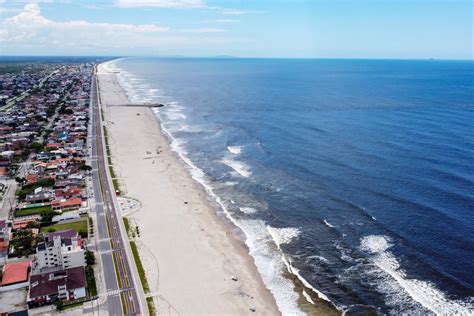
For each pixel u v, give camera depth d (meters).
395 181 138.38
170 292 84.50
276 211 123.00
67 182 143.75
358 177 144.25
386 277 89.50
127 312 77.62
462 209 116.25
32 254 98.44
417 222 110.62
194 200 132.62
